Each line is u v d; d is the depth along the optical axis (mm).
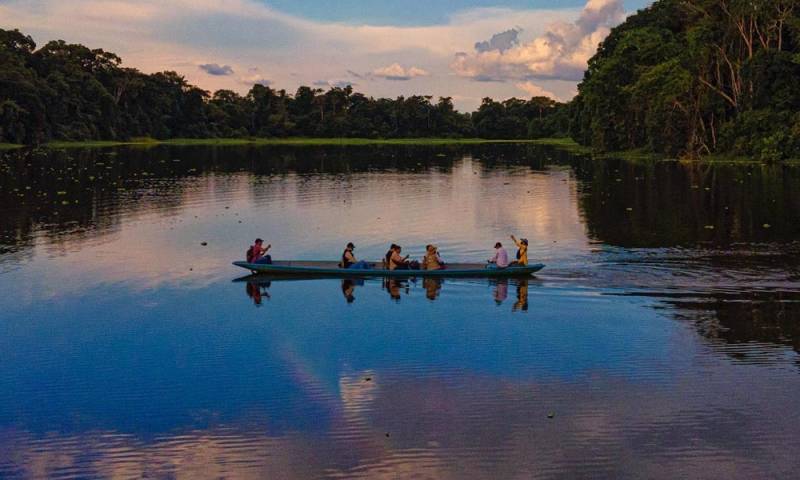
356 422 15273
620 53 102062
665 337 20000
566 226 38031
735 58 83875
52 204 48031
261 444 14430
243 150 139125
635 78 97438
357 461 13727
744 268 27234
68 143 146250
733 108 84812
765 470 13172
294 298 24484
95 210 45375
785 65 76500
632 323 21250
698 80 82938
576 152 122125
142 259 30641
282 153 127375
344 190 58469
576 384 17016
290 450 14180
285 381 17469
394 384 17203
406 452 14016
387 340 20219
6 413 15914
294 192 56844
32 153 106875
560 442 14297
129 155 110062
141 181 65938
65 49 170500
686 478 12977
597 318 21797
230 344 20078
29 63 153750
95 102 160875
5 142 127438
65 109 150250
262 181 67250
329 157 113812
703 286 24875
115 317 22578
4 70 127000
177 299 24516
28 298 24656
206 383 17391
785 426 14734
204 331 21188
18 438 14805
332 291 25281
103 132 163375
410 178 71062
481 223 39594
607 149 104312
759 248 30906
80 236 36000
